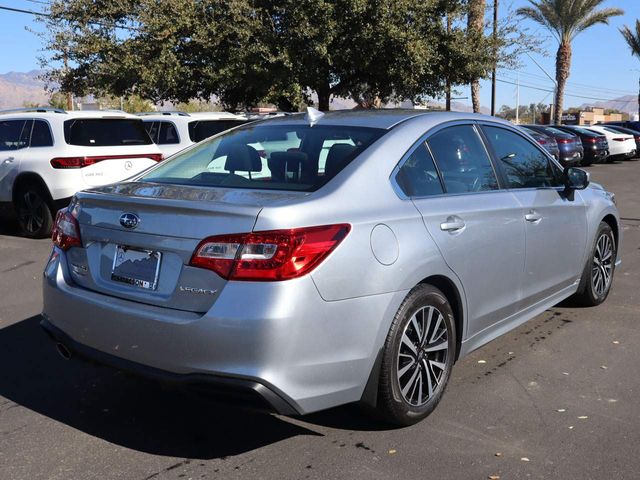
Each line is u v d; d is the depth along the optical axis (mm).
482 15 16141
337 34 14164
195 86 15391
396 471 3043
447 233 3533
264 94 14836
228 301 2814
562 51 34375
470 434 3404
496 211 3963
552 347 4723
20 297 6074
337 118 4020
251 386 2783
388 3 13922
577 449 3244
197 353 2848
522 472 3031
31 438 3377
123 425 3533
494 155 4297
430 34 15086
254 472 3043
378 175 3389
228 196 3145
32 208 9125
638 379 4145
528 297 4398
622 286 6457
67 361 4469
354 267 3010
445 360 3607
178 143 10844
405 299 3273
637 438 3359
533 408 3717
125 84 15055
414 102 16766
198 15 14430
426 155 3740
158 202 3094
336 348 2969
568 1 32469
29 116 9242
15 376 4207
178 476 3012
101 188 3686
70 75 15641
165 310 3000
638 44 43719
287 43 14047
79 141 9008
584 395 3896
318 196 3104
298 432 3441
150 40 14344
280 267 2814
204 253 2904
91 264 3404
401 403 3326
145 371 3021
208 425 3533
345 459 3154
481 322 3914
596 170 21875
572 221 4906
